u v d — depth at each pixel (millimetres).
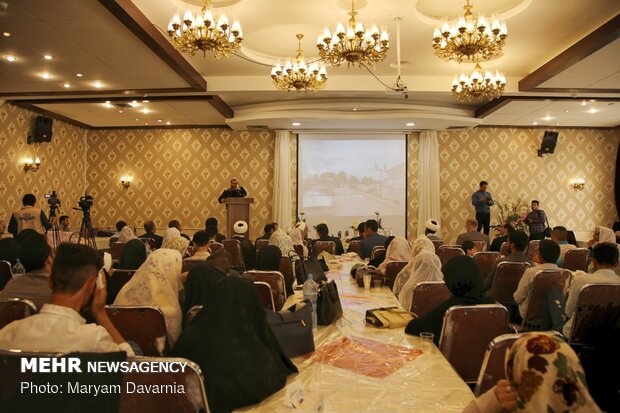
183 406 1632
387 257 5254
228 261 3307
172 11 5875
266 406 1853
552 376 1043
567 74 7609
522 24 6281
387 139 12070
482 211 11125
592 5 5719
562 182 12086
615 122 11555
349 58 5793
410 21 6371
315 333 2822
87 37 6004
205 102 9469
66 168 11406
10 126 9383
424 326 2721
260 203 12039
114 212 12234
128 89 8523
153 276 3084
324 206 12062
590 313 3012
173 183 12180
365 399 1868
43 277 2826
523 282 3881
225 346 1902
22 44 6230
